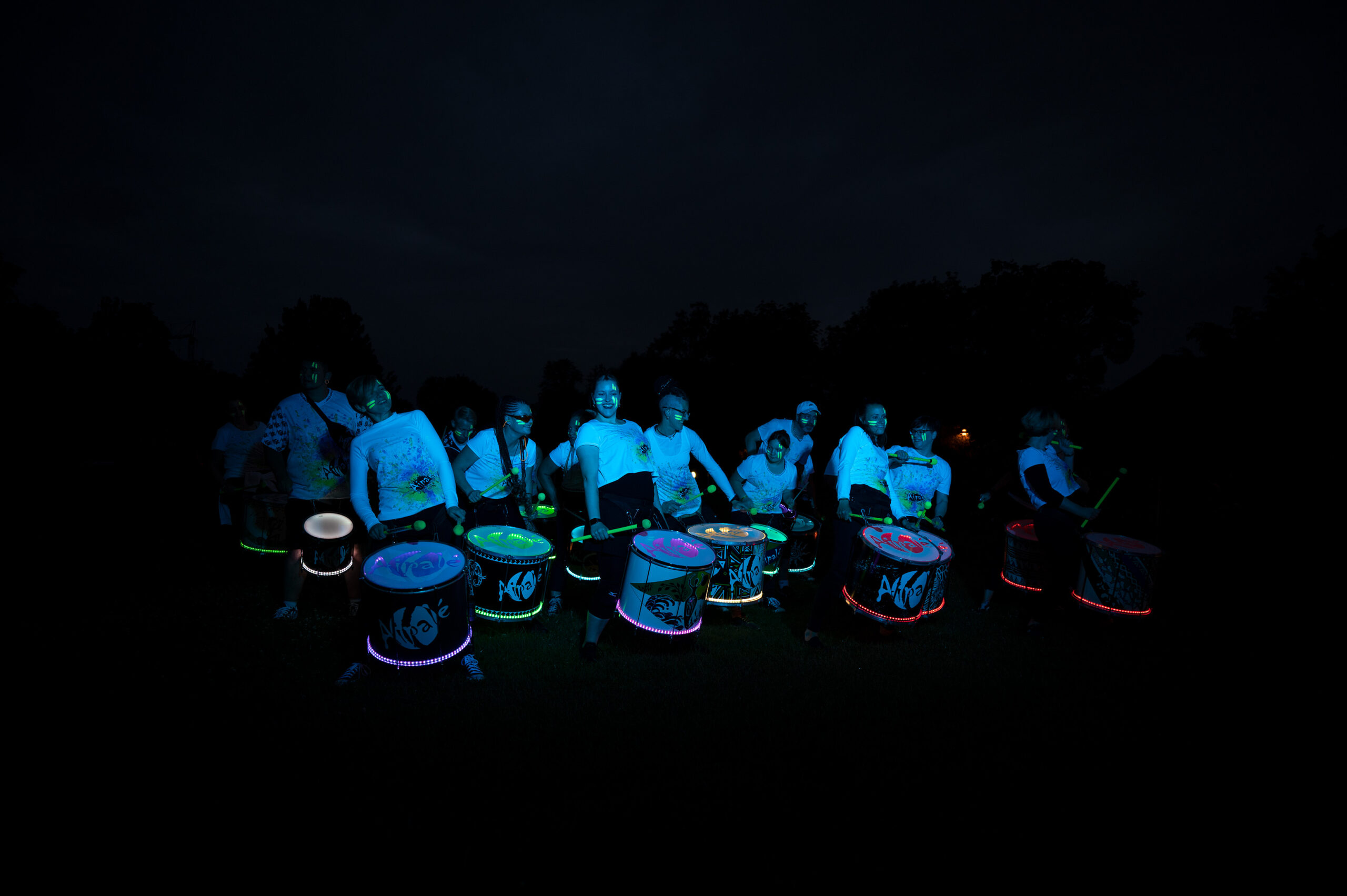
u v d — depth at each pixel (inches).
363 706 136.6
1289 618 234.7
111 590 220.7
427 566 155.0
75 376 722.2
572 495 243.9
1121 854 97.8
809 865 92.4
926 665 179.6
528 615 181.3
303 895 83.0
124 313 1033.5
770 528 237.6
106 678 145.6
